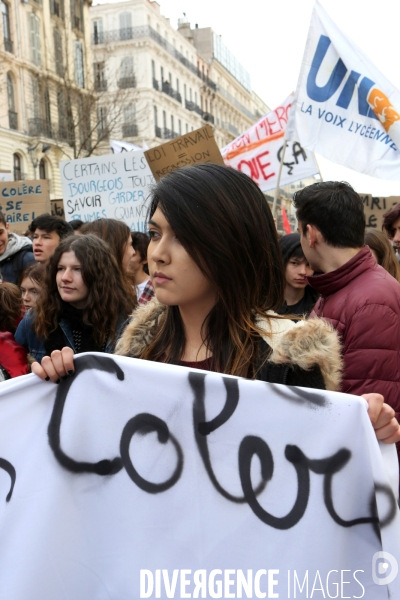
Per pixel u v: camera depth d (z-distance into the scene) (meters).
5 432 1.19
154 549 1.17
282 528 1.15
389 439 1.17
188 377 1.20
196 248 1.21
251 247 1.26
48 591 1.13
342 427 1.15
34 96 25.08
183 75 42.88
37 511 1.16
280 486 1.16
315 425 1.16
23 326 2.66
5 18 23.45
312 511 1.14
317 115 4.05
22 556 1.14
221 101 54.31
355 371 1.91
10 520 1.16
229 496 1.16
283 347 1.21
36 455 1.18
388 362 1.90
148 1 35.66
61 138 25.58
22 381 1.21
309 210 2.13
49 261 2.53
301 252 3.01
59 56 26.75
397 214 3.42
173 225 1.21
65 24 27.06
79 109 23.80
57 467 1.18
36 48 25.11
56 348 2.53
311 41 4.05
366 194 5.70
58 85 24.75
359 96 3.93
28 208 5.65
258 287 1.28
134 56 35.09
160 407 1.20
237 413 1.18
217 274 1.23
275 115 5.54
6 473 1.18
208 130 3.86
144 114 31.45
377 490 1.12
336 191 2.12
